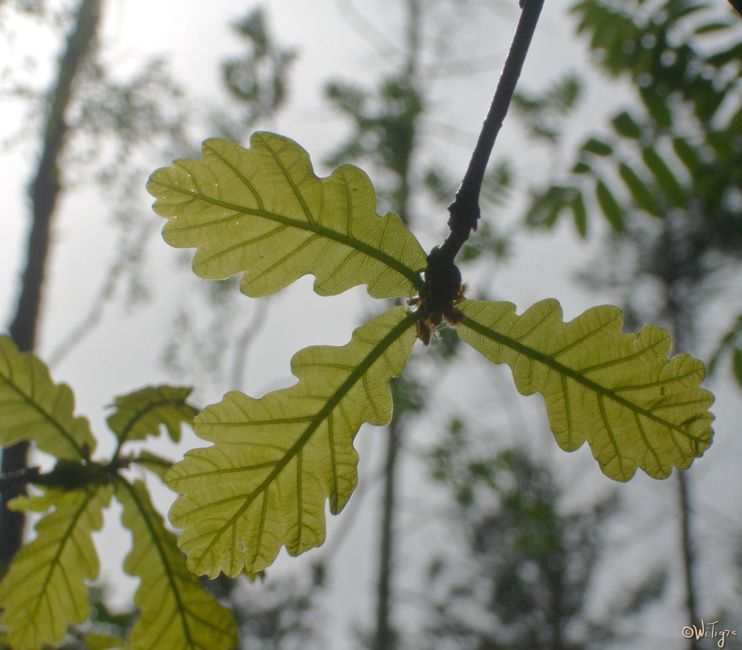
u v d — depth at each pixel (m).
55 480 0.36
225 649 0.37
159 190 0.27
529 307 0.29
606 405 0.29
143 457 0.38
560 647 2.15
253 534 0.29
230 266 0.28
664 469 0.30
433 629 2.23
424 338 0.28
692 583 1.95
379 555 1.76
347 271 0.28
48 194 1.21
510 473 1.64
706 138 0.57
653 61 0.58
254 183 0.27
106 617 0.53
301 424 0.29
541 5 0.27
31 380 0.37
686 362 0.29
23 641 0.37
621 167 0.59
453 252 0.27
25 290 1.14
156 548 0.37
